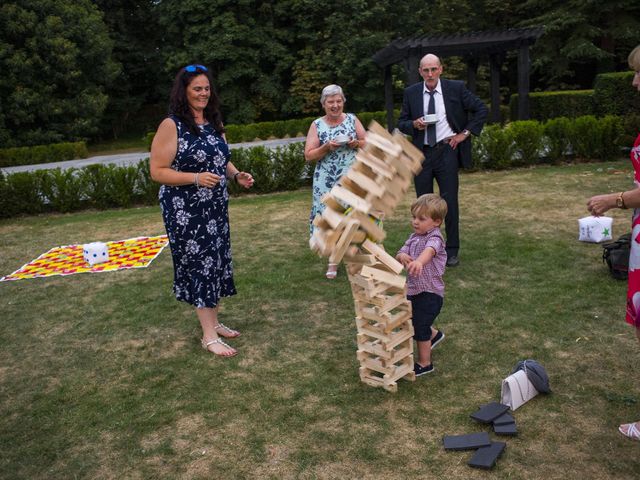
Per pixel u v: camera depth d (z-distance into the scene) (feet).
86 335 14.79
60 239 26.07
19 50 89.35
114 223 28.78
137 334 14.64
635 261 8.52
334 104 16.46
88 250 20.90
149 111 127.34
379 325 10.91
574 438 9.18
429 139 17.58
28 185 32.96
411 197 28.68
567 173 32.07
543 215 23.35
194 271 12.93
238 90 104.58
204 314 13.30
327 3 100.17
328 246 9.27
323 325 14.46
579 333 12.84
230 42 100.01
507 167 35.76
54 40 90.02
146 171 34.12
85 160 72.38
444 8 99.60
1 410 11.30
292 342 13.57
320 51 101.81
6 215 33.09
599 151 35.70
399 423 9.93
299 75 104.12
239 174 13.91
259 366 12.45
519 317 13.88
